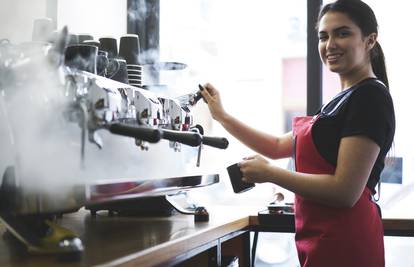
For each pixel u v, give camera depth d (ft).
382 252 5.30
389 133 4.97
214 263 5.05
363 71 5.40
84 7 8.11
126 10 9.38
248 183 5.24
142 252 3.59
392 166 7.45
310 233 5.26
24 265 3.18
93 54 4.33
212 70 9.34
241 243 6.48
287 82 9.28
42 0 6.96
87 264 3.19
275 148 6.51
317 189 4.81
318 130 5.18
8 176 3.71
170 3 9.39
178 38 9.39
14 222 3.68
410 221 5.92
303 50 8.66
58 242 3.34
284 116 9.36
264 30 9.34
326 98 8.39
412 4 7.99
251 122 9.30
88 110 3.75
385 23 8.04
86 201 3.55
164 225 5.08
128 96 4.36
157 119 4.82
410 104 7.98
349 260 5.02
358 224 5.03
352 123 4.82
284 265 8.47
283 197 7.22
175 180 5.01
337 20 5.19
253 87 9.36
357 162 4.73
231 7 9.36
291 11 8.99
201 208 5.67
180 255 4.16
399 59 8.00
